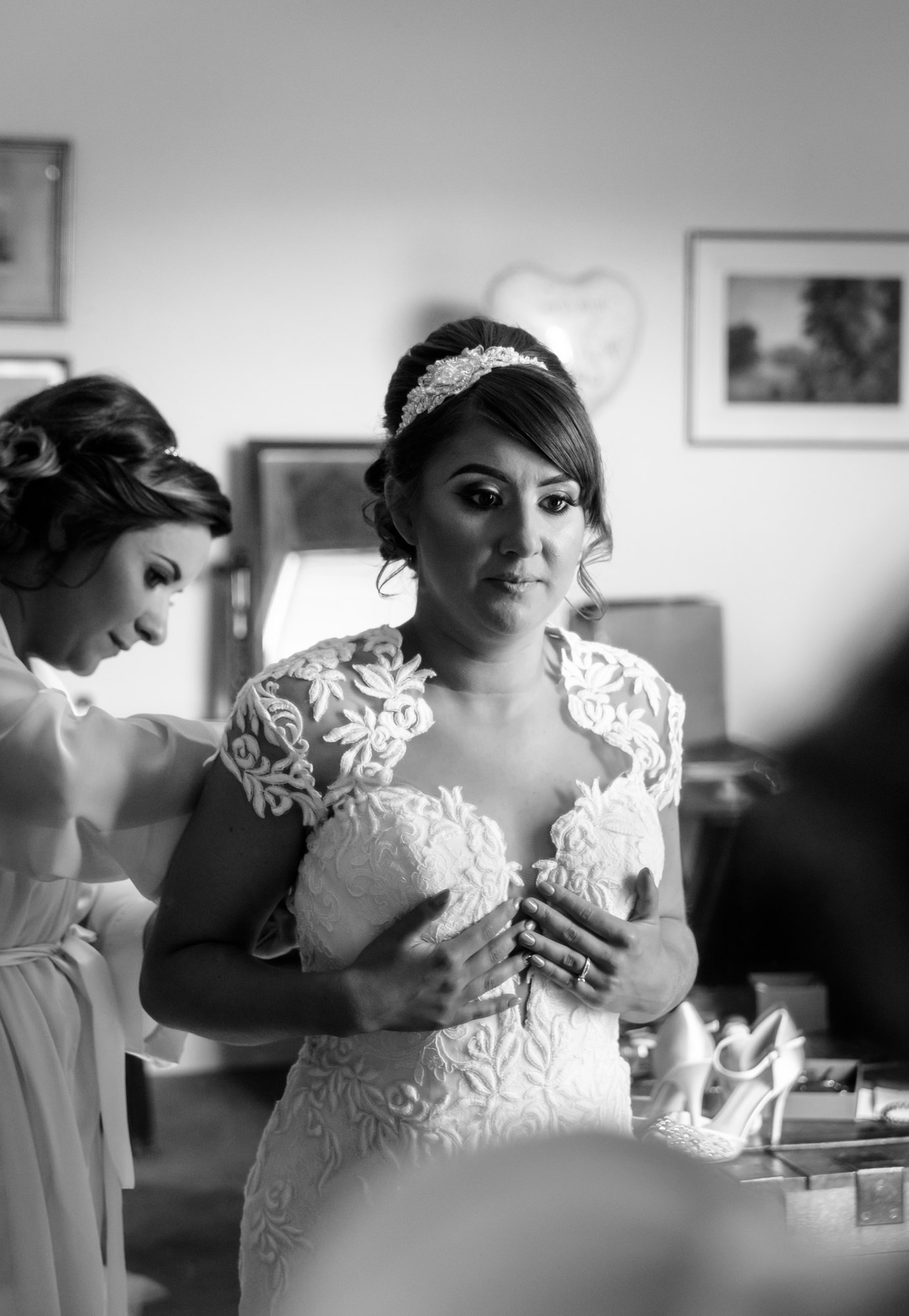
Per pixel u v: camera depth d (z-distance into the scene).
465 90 4.65
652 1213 0.28
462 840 1.39
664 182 4.75
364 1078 1.40
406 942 1.32
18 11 4.45
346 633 4.44
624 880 1.45
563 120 4.70
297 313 4.62
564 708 1.53
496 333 1.48
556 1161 0.29
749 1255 0.28
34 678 1.57
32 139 4.46
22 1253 1.53
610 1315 0.27
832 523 4.88
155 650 4.59
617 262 4.74
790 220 4.81
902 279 4.84
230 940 1.47
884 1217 2.15
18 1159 1.54
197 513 1.69
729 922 4.15
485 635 1.41
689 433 4.80
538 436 1.34
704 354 4.79
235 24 4.54
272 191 4.59
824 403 4.84
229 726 1.46
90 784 1.50
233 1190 3.60
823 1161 2.18
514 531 1.36
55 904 1.68
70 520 1.63
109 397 1.68
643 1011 1.43
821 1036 2.48
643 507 4.81
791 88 4.78
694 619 4.67
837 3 4.77
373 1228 0.30
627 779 1.50
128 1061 3.82
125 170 4.52
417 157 4.64
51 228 4.49
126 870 1.57
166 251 4.56
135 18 4.50
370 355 4.66
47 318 4.51
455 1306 0.28
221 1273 3.11
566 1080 1.39
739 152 4.77
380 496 1.57
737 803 4.06
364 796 1.41
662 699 1.60
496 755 1.47
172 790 1.54
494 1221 0.28
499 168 4.68
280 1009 1.34
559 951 1.36
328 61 4.59
